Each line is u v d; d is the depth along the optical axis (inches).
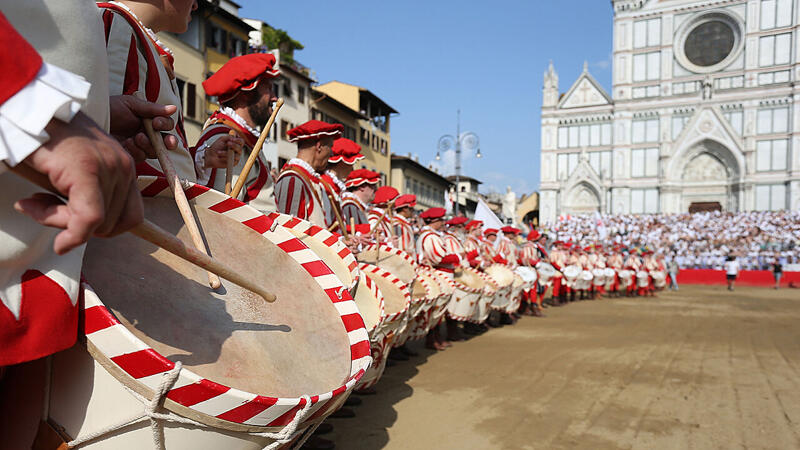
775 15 1946.4
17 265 41.7
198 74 933.8
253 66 138.9
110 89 77.5
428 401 226.5
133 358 46.7
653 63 2097.7
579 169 2138.3
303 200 185.3
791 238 1596.9
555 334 423.2
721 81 2010.3
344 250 129.0
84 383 48.8
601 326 479.5
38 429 50.7
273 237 79.1
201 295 63.4
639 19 2116.1
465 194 2450.8
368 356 72.8
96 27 45.5
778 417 215.3
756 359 336.2
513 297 473.4
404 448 173.0
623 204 2075.5
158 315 56.6
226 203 75.6
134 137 64.1
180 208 63.2
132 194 37.9
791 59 1920.5
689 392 250.8
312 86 1354.6
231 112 138.7
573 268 709.3
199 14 938.7
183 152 94.7
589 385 259.1
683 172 2034.9
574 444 179.9
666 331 454.6
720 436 191.8
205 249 68.9
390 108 1790.1
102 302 51.6
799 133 1877.5
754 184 1926.7
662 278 878.4
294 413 55.1
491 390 246.1
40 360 50.3
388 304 177.3
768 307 711.1
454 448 173.6
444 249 337.4
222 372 55.1
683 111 2042.3
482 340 388.2
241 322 64.1
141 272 60.1
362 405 220.4
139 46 83.5
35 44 40.5
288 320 69.8
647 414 215.3
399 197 377.7
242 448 53.2
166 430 48.6
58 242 32.9
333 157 248.1
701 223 1803.6
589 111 2158.0
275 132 1127.0
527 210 2470.5
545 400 231.3
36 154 32.5
